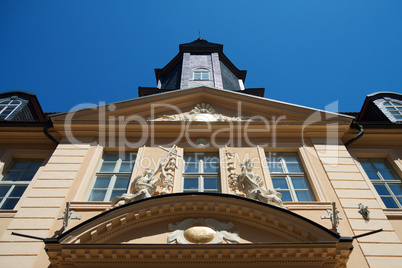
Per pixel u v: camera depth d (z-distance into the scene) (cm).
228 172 947
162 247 644
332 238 662
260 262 652
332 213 786
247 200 728
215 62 1848
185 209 743
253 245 645
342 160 987
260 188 836
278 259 653
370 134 1130
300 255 654
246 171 898
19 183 996
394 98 1365
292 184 942
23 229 777
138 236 715
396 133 1131
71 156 987
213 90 1236
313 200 895
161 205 734
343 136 1109
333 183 909
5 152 1083
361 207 837
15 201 939
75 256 644
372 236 773
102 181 941
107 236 705
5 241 752
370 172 1059
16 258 720
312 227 683
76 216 790
